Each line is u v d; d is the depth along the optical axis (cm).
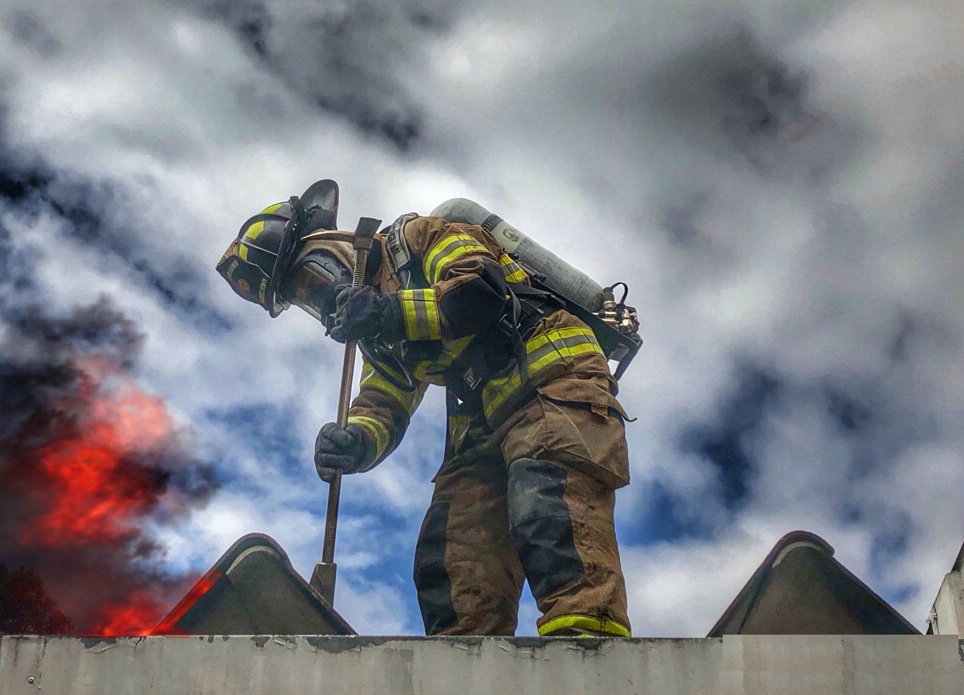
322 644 288
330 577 373
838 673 282
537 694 282
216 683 285
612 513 375
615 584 357
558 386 380
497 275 381
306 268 439
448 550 400
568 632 345
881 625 336
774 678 282
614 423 380
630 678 283
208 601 329
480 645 287
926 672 280
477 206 436
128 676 287
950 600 319
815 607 338
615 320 420
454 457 411
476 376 392
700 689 282
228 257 455
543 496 364
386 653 286
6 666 288
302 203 454
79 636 290
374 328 379
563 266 421
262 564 334
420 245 402
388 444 419
